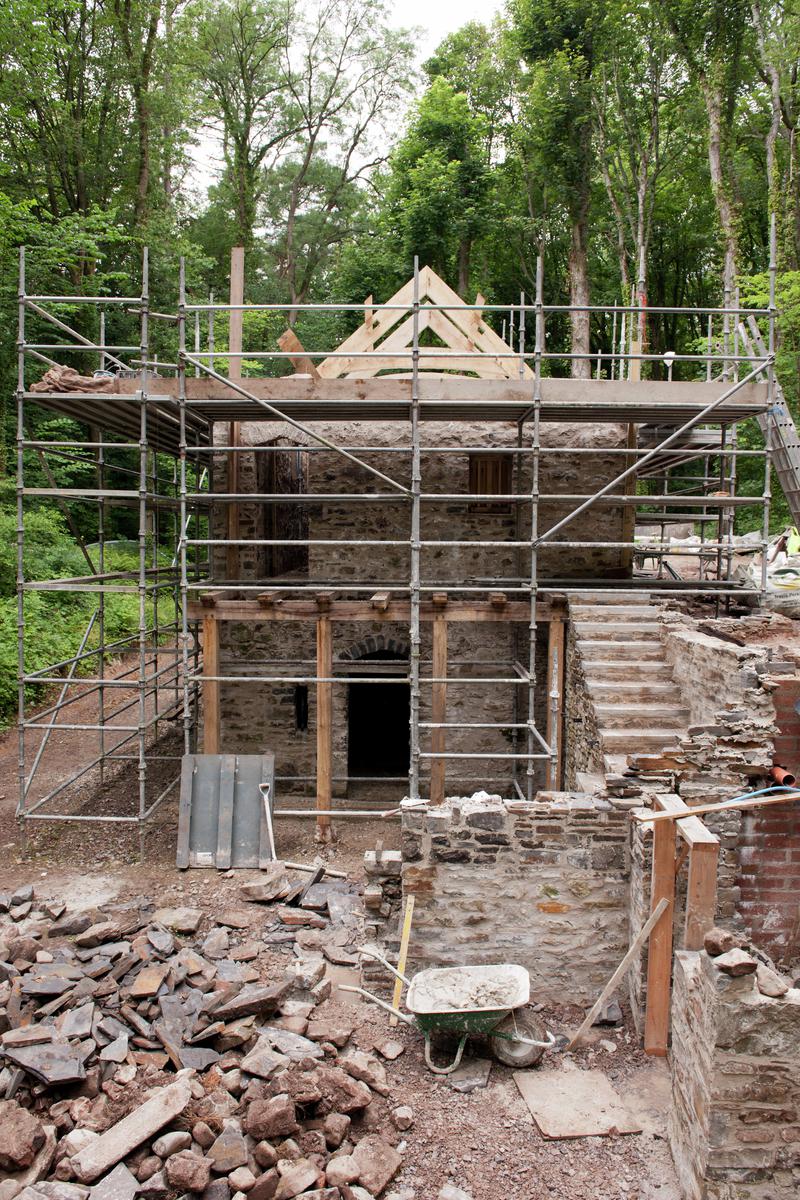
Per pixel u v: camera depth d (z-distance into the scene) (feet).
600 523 41.78
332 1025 20.76
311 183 122.52
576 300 92.68
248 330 100.12
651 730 27.50
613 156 101.45
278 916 26.84
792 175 70.33
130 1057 19.24
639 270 93.09
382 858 23.39
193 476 57.88
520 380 32.83
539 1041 19.65
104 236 65.62
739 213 77.82
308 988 22.17
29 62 66.85
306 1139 16.85
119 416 35.53
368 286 102.94
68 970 22.45
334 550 41.78
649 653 30.78
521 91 103.86
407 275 97.66
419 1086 19.30
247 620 37.45
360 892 28.53
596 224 109.09
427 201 92.58
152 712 53.36
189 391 32.35
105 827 34.73
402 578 41.86
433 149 96.99
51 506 75.00
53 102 72.38
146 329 31.48
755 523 80.07
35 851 32.30
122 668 62.75
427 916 22.93
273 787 32.53
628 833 22.50
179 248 82.28
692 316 116.78
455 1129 17.99
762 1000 14.94
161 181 97.66
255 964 23.86
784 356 64.85
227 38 103.30
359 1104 17.81
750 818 22.44
